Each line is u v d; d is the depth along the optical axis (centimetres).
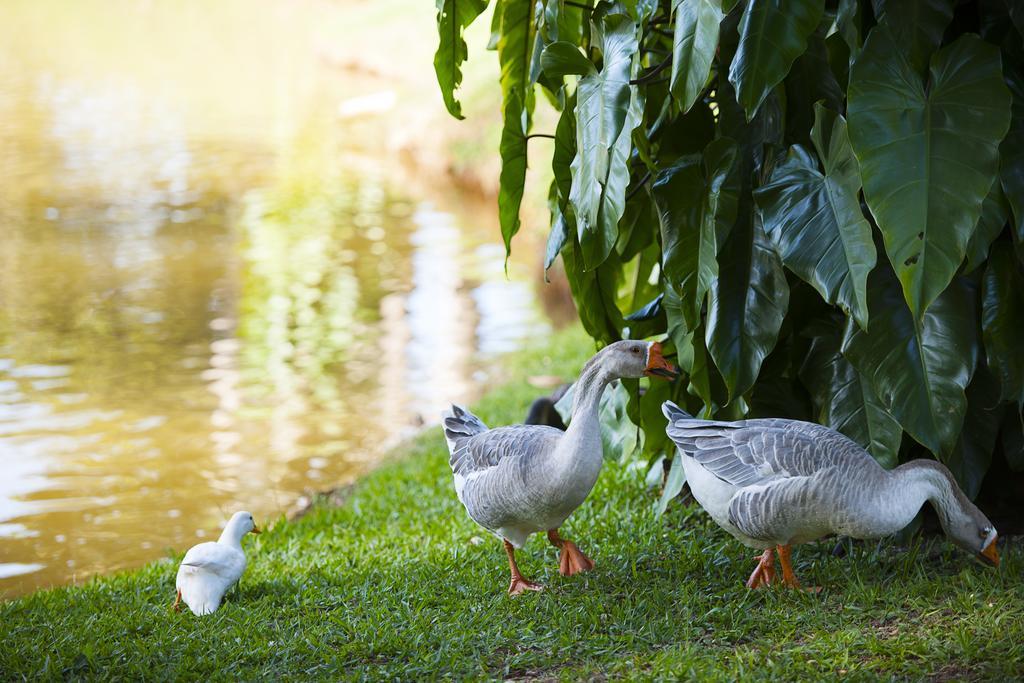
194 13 4597
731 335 568
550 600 554
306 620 566
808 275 524
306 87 3281
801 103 582
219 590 597
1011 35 544
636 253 661
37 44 3897
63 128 2733
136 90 3219
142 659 521
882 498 510
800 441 518
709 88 621
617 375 551
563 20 623
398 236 1903
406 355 1347
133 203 2092
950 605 501
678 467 646
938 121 494
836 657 459
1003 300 539
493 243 1864
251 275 1675
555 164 614
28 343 1374
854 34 527
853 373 580
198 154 2506
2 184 2200
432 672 488
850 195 525
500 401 1098
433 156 2330
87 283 1617
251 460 1036
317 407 1175
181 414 1158
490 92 2397
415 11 3719
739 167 564
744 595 544
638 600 545
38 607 620
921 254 480
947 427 525
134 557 830
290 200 2142
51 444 1076
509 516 573
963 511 527
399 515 819
